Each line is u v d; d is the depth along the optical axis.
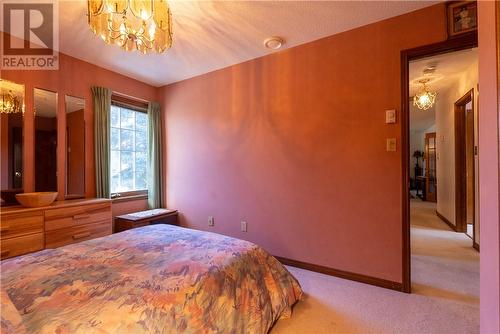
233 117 3.08
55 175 2.61
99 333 0.86
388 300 1.96
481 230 0.93
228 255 1.51
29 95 2.44
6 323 0.79
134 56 2.78
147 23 1.88
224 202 3.19
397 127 2.12
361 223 2.29
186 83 3.49
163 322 1.00
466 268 2.54
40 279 1.16
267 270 1.70
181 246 1.63
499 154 0.79
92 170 2.95
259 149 2.88
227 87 3.11
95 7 1.65
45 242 2.16
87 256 1.44
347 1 1.91
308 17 2.12
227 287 1.33
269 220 2.83
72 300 1.00
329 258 2.45
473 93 3.11
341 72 2.37
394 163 2.14
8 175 2.30
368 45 2.24
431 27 1.99
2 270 1.25
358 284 2.24
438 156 4.92
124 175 3.42
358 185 2.30
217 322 1.20
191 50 2.67
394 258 2.14
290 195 2.68
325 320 1.71
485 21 0.88
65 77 2.71
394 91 2.13
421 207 6.04
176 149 3.62
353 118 2.32
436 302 1.93
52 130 2.60
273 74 2.76
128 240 1.74
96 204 2.58
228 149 3.13
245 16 2.09
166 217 3.40
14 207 2.17
